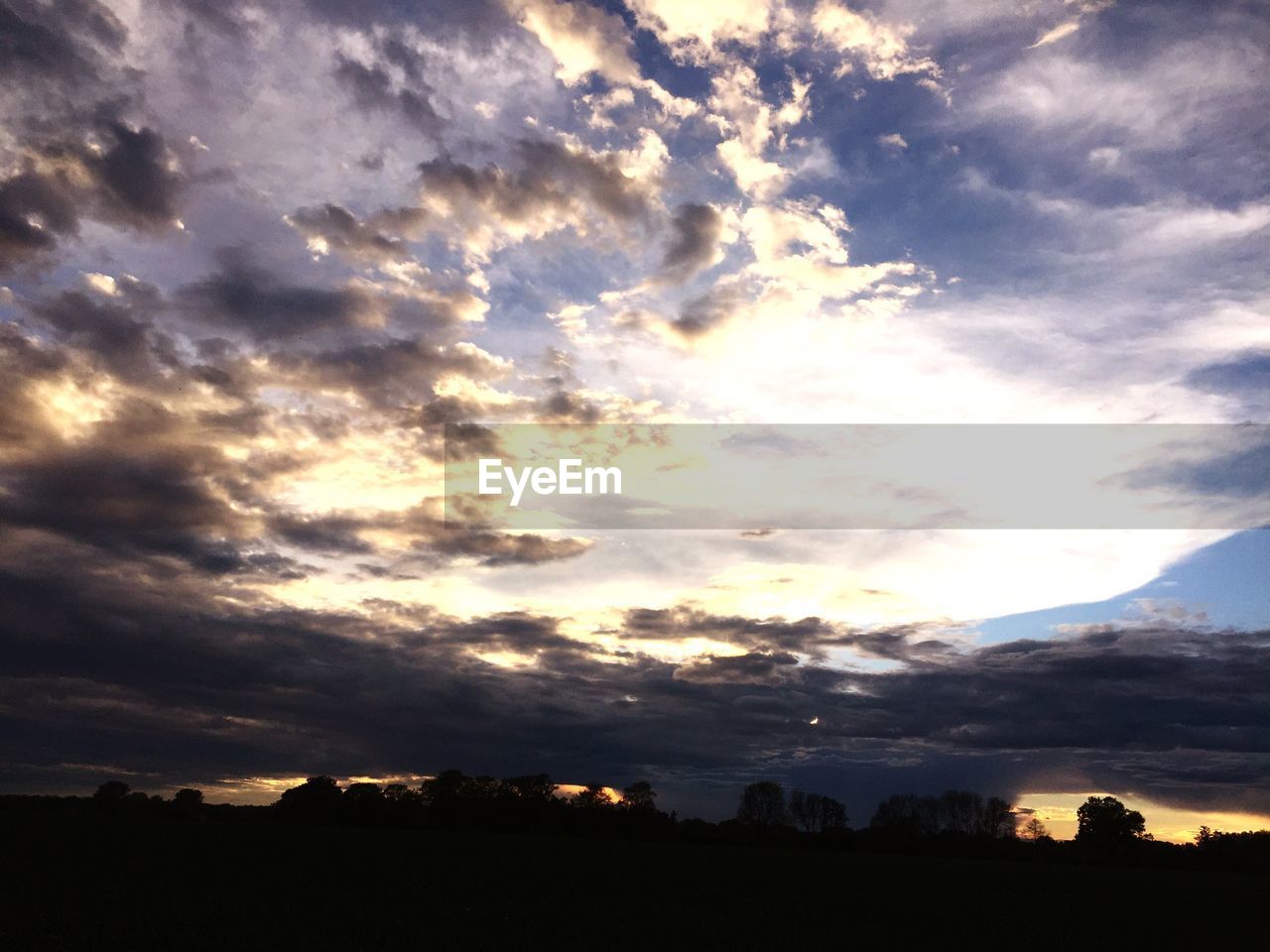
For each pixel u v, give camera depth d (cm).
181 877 2959
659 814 10306
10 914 1944
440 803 10125
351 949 1667
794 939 2173
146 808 9800
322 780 10375
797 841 10188
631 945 1916
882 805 10712
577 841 8069
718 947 1958
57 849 3897
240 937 1747
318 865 3778
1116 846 9838
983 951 2136
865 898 3522
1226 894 4962
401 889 2908
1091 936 2559
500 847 6125
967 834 10194
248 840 5409
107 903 2181
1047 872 6706
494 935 1944
